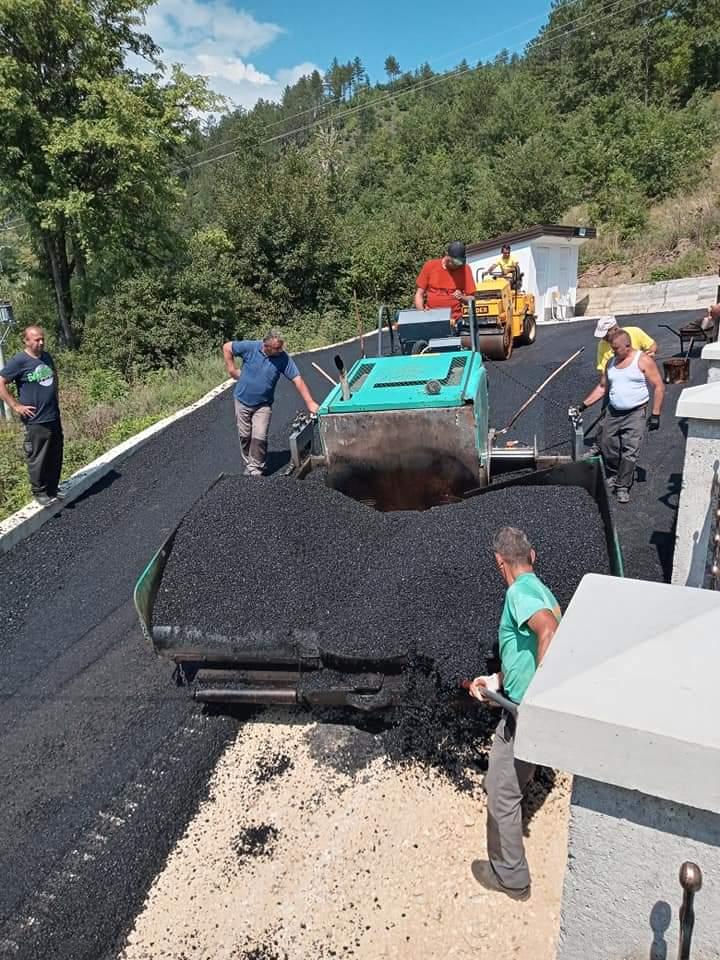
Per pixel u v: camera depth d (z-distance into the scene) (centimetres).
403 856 319
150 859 333
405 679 354
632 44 4441
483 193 3209
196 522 438
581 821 169
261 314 2328
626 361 626
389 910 296
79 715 439
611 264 2473
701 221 2338
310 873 317
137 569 621
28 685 473
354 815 344
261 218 2352
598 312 2225
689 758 144
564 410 970
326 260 2427
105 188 1775
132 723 429
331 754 386
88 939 298
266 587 399
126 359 1594
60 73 1716
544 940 276
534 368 1287
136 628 531
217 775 381
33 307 2066
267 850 331
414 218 2884
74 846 344
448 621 361
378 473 523
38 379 698
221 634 381
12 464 883
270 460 881
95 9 1742
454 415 494
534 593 280
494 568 383
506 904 291
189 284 1739
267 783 371
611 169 2859
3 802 375
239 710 429
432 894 300
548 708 158
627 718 150
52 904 315
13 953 294
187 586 404
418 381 527
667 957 172
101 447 971
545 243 2172
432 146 5525
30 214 1688
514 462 587
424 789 354
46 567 632
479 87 5603
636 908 171
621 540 585
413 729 368
